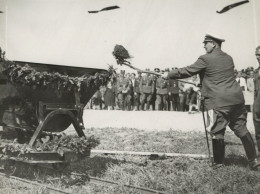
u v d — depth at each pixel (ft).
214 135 19.92
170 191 16.60
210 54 20.31
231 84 19.93
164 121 47.98
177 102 56.54
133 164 22.33
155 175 19.17
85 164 22.79
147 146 30.58
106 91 60.70
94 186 17.75
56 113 19.63
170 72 21.11
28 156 18.66
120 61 21.47
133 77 59.21
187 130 41.86
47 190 17.11
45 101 20.02
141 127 44.37
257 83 21.01
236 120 20.22
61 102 20.61
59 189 17.40
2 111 21.77
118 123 47.52
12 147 19.03
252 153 20.10
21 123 21.08
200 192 16.29
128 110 58.85
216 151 20.43
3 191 17.10
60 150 18.71
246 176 18.15
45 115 20.03
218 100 19.67
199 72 20.66
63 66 20.68
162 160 23.71
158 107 57.21
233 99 19.62
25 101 19.66
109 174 20.29
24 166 20.58
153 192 16.67
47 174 20.75
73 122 20.31
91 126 46.19
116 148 30.14
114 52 21.39
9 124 21.91
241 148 28.02
